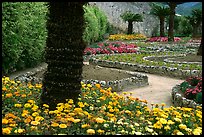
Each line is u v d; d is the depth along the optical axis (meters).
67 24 6.52
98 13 35.50
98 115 6.01
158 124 5.48
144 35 47.31
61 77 6.64
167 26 51.31
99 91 8.75
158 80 14.46
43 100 6.71
